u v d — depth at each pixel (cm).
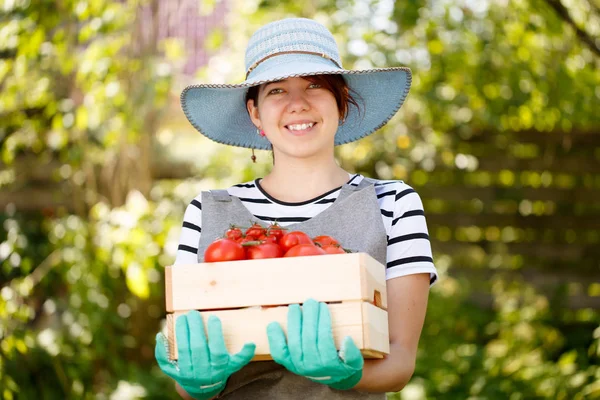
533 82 554
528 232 620
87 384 538
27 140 563
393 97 234
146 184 566
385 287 189
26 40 514
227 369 172
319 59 216
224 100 232
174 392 531
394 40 518
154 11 539
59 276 561
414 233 206
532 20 534
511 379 539
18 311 521
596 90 561
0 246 554
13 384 487
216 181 548
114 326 561
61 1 518
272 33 218
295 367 168
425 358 563
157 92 523
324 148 216
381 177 579
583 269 621
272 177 220
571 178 609
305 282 174
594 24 529
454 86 556
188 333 173
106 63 507
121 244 510
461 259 620
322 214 204
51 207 577
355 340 171
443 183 605
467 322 599
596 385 499
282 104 210
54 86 554
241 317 175
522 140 592
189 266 179
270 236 188
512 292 617
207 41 545
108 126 533
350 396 192
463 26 533
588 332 600
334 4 518
